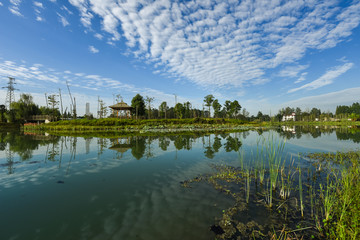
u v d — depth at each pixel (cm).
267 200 555
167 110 7838
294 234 397
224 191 616
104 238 366
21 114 5906
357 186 498
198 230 398
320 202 542
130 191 610
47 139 2080
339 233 378
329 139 1995
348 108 9838
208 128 4278
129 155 1175
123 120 4691
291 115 9150
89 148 1447
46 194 586
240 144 1625
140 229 398
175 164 958
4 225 414
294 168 891
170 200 543
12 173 812
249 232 400
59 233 384
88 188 636
